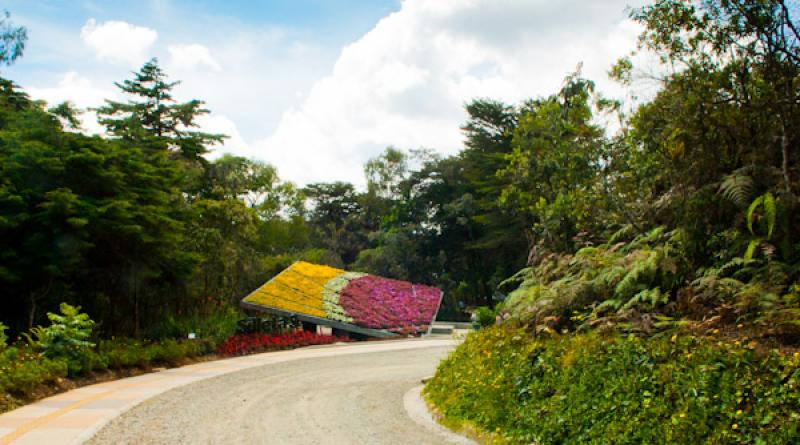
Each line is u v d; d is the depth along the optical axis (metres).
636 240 11.84
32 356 12.77
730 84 10.63
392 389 13.85
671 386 6.75
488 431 8.55
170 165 22.20
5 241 15.36
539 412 8.09
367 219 63.88
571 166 14.42
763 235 9.48
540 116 15.57
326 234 63.59
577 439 7.05
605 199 13.32
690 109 10.78
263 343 23.09
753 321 7.76
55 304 17.75
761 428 5.60
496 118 44.62
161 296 22.56
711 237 10.13
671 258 9.91
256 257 33.56
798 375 5.95
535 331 11.02
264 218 46.09
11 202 14.94
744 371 6.39
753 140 10.44
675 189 10.97
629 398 7.06
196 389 13.14
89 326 15.73
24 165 15.59
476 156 44.81
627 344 8.09
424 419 10.09
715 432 5.85
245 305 28.00
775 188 9.49
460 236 51.62
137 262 18.53
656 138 11.59
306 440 8.38
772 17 9.84
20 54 18.30
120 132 30.88
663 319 8.73
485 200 43.03
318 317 28.03
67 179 16.67
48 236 15.41
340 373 16.97
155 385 13.58
